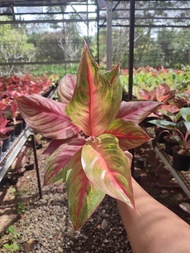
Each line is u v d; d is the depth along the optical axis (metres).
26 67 6.79
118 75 0.48
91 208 0.39
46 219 1.65
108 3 2.92
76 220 0.39
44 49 6.78
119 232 1.50
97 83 0.40
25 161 2.32
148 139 0.47
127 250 1.36
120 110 0.54
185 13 5.49
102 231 1.51
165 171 2.05
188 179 1.22
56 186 2.04
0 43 6.75
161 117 1.61
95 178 0.37
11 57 6.88
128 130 0.48
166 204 1.65
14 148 1.51
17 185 2.09
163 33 5.89
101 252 1.36
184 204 1.57
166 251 0.44
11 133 1.67
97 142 0.45
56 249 1.39
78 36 6.61
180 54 5.90
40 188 1.87
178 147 1.38
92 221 1.60
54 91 3.92
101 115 0.45
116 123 0.49
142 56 6.05
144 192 0.65
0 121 1.37
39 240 1.46
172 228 0.49
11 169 2.06
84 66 0.39
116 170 0.38
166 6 5.55
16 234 1.51
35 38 6.71
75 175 0.42
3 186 2.07
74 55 6.77
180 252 0.42
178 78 2.75
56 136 0.50
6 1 5.37
